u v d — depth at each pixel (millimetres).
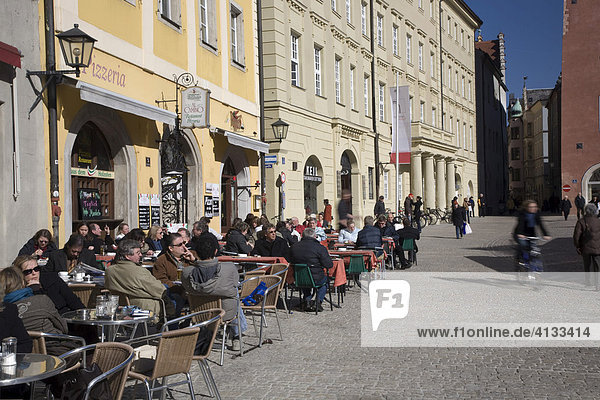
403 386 6484
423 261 19125
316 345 8555
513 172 108688
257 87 22016
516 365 7258
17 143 10438
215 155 18469
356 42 30938
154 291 7691
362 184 31312
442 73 48844
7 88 10281
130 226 13984
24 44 10703
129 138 14047
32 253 10258
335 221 27625
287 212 23266
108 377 4562
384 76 35500
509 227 38812
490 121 70812
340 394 6258
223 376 7086
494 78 75250
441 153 45469
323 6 27297
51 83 11266
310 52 25984
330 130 27688
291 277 11383
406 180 40094
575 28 46969
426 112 44188
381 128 35094
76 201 12633
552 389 6273
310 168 26297
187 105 15367
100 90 11250
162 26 15508
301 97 25016
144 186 14633
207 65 18031
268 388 6547
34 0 10977
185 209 17188
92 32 12531
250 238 14352
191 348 5516
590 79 46938
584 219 13039
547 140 91562
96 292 8492
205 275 7707
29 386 5418
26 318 6082
